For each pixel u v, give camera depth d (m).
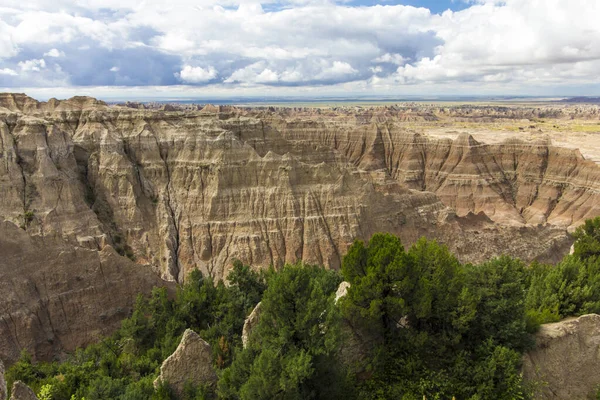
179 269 74.88
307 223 75.56
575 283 38.31
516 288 32.44
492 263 35.34
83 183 77.38
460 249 78.75
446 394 28.14
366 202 78.94
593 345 32.72
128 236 74.94
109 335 51.41
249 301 48.78
